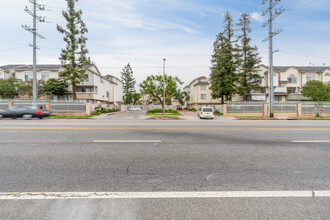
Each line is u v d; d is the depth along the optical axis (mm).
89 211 2174
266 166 3768
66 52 22531
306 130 8758
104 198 2467
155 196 2533
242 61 29094
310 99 33094
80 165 3730
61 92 30766
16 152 4613
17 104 20000
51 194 2555
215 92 29875
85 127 9266
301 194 2617
